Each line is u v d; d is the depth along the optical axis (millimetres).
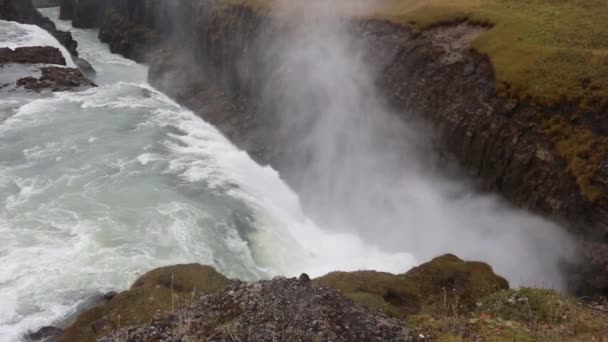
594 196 20922
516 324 12336
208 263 24984
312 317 11320
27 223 25578
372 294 17875
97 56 70500
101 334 16219
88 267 22719
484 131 26219
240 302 12234
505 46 27375
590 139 22047
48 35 59094
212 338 11133
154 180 31594
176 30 63625
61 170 31250
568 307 13766
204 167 34906
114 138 36719
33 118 38156
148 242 25234
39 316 19375
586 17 28719
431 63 30000
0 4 61250
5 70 46062
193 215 28500
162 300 17844
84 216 26688
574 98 22984
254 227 29672
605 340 11633
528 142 24312
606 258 20516
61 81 45938
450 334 11758
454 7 32531
